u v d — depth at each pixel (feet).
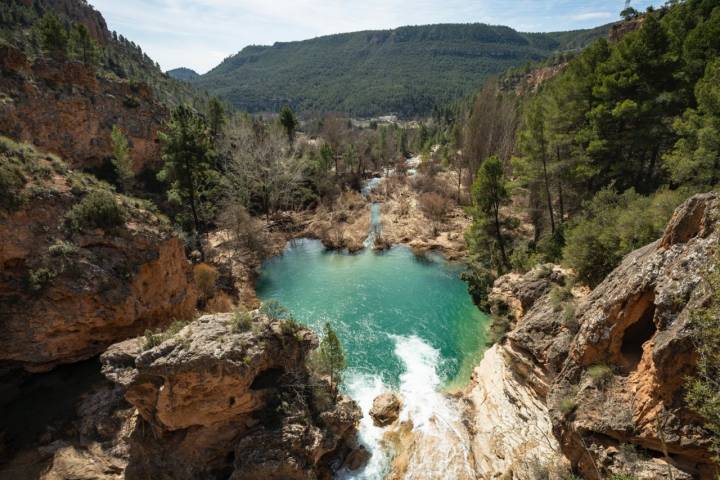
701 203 37.63
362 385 83.92
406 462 64.08
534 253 110.83
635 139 96.12
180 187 139.13
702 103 69.67
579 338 49.42
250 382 56.13
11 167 69.05
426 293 124.67
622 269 47.85
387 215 202.49
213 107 231.09
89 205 73.51
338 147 291.17
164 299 83.71
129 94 177.27
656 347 36.76
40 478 54.49
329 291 127.13
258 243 149.18
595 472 43.86
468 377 85.51
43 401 65.98
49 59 146.10
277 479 53.52
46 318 65.62
